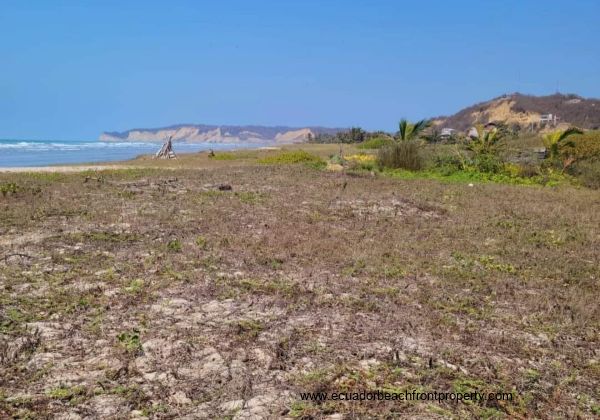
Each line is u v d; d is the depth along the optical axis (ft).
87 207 28.94
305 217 28.30
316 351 11.79
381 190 41.65
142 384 10.23
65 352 11.41
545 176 57.16
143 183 41.60
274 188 40.88
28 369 10.61
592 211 34.76
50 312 13.55
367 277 17.79
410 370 11.10
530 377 11.20
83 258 18.61
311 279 17.19
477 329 13.74
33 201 30.22
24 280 15.92
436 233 25.77
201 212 28.55
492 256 21.58
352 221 28.12
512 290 17.13
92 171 54.70
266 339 12.35
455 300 15.83
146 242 21.33
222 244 21.38
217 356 11.38
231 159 96.07
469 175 58.49
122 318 13.33
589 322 14.70
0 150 171.83
